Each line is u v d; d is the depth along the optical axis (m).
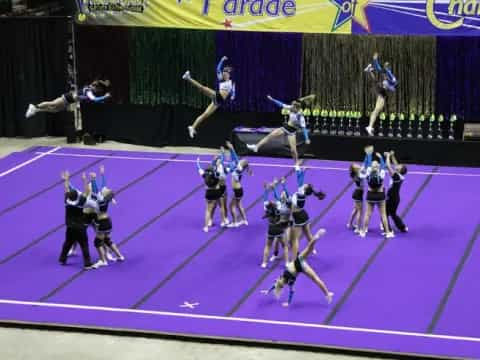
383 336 20.80
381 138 34.38
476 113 34.66
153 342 20.91
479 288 23.42
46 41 37.84
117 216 28.80
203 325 21.50
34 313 22.28
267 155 35.31
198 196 30.59
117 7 36.06
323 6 34.19
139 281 24.12
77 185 31.83
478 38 33.88
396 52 34.47
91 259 25.56
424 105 34.72
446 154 34.06
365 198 29.86
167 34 36.44
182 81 36.88
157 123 37.81
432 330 21.09
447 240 26.69
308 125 35.72
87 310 22.42
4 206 29.81
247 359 20.00
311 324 21.47
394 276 24.22
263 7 34.69
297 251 25.00
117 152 36.06
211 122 37.28
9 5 39.16
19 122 38.94
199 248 26.33
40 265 25.23
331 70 35.16
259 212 29.08
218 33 35.91
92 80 37.66
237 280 24.12
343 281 23.92
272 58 35.69
